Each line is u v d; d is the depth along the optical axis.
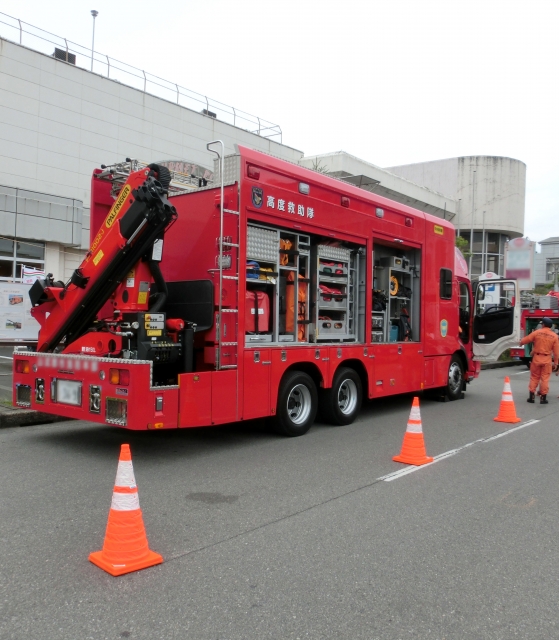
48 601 3.42
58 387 7.03
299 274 8.31
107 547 3.90
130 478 3.96
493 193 38.59
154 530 4.62
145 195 6.32
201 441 7.95
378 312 9.95
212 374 6.77
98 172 7.93
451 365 12.33
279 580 3.79
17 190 15.85
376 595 3.64
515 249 22.02
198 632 3.14
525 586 3.84
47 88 16.67
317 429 8.95
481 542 4.60
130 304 6.76
